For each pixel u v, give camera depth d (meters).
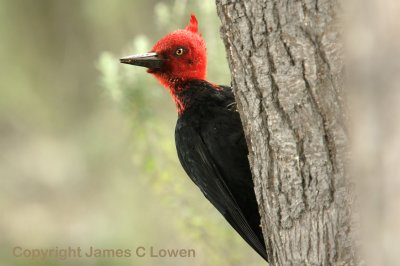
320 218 6.83
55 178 21.47
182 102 9.77
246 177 9.51
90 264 18.72
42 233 20.80
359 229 6.33
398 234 4.28
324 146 6.64
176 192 12.73
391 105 4.29
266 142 7.05
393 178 4.30
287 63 6.62
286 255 7.22
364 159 4.47
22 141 21.95
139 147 12.66
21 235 21.05
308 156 6.75
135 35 19.62
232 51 7.03
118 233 18.78
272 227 7.32
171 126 14.98
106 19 20.38
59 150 21.56
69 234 20.23
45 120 21.33
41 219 20.98
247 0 6.71
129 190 19.50
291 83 6.64
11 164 22.39
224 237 12.84
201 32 12.19
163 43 9.89
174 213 12.85
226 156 9.47
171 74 9.83
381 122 4.33
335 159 6.60
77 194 21.28
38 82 21.14
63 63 20.95
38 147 21.73
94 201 20.80
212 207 12.93
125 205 19.23
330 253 6.83
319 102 6.55
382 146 4.33
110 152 20.52
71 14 20.73
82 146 20.98
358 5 4.44
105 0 20.27
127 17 20.27
